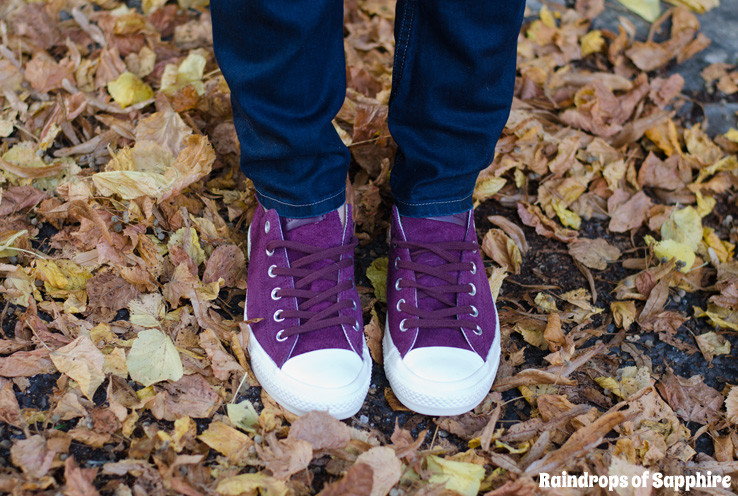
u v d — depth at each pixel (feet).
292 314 3.97
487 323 4.25
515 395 4.40
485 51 3.62
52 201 4.78
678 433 4.19
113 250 4.50
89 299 4.34
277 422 3.92
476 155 4.11
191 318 4.37
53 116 5.28
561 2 7.75
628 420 4.15
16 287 4.35
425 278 4.24
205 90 5.85
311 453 3.58
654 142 6.29
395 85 3.97
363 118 5.33
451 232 4.38
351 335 4.02
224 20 3.46
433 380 3.93
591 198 5.81
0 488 3.35
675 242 5.36
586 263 5.30
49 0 6.40
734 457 4.14
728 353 4.82
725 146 6.38
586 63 7.11
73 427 3.80
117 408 3.76
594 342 4.80
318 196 4.09
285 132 3.67
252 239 4.54
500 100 3.92
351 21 7.04
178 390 3.99
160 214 4.83
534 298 5.02
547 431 3.97
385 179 5.46
